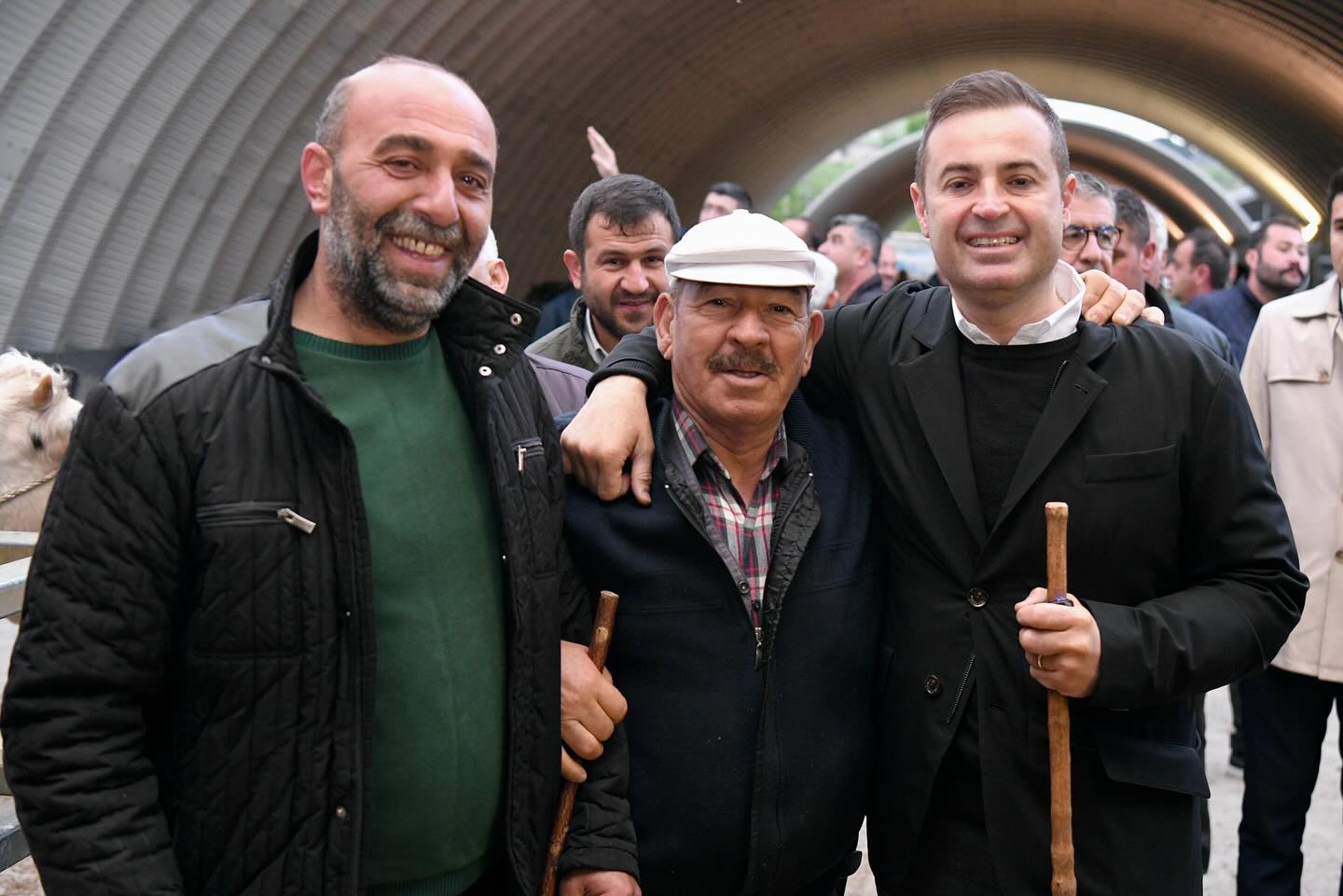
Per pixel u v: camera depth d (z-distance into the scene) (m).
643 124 13.16
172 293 7.27
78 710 1.61
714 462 2.26
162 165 6.84
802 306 2.17
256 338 1.77
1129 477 2.12
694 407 2.25
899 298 2.47
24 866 3.30
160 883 1.61
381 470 1.83
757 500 2.30
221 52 6.80
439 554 1.87
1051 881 2.09
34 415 3.02
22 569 2.32
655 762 2.16
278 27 7.08
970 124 2.12
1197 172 25.95
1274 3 11.58
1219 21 12.87
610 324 3.61
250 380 1.72
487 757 1.91
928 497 2.23
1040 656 2.02
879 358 2.36
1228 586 2.13
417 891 1.89
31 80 5.84
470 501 1.93
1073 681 2.00
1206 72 15.32
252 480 1.68
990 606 2.18
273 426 1.71
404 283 1.79
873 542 2.33
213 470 1.66
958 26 15.21
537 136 11.19
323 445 1.73
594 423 2.22
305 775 1.69
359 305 1.82
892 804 2.27
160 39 6.33
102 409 1.65
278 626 1.67
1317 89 12.91
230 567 1.65
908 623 2.26
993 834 2.13
